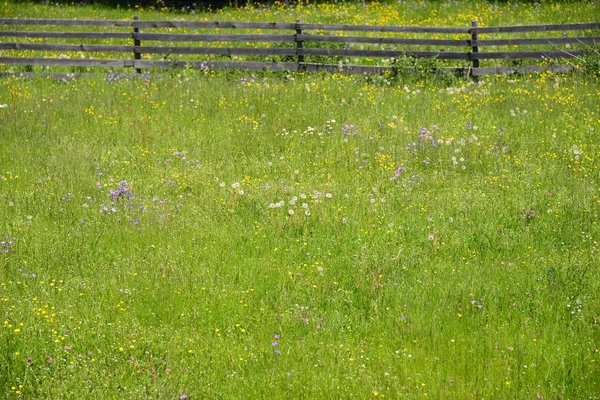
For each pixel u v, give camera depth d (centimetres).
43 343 872
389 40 2319
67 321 920
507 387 810
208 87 2078
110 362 842
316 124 1800
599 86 2091
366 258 1095
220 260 1111
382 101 1975
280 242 1173
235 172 1501
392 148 1612
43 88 2131
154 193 1366
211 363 855
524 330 928
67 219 1248
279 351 865
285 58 2434
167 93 2009
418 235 1203
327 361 860
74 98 1972
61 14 3294
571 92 2036
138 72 2361
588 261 1102
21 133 1703
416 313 971
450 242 1173
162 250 1135
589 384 819
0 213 1261
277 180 1454
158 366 841
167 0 3619
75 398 782
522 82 2164
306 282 1046
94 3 3566
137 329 912
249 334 923
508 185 1415
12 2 3412
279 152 1619
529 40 2320
